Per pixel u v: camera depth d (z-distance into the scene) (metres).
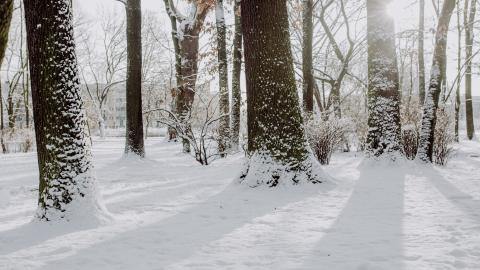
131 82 14.36
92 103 43.72
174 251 4.39
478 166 11.69
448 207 6.13
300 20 23.33
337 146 16.00
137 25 14.38
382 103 10.97
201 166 13.06
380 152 10.89
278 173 7.92
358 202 6.69
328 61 29.64
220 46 17.64
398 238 4.62
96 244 4.66
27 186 9.17
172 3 22.45
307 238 4.77
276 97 8.06
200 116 15.90
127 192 8.21
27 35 5.56
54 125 5.50
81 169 5.60
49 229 5.23
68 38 5.59
